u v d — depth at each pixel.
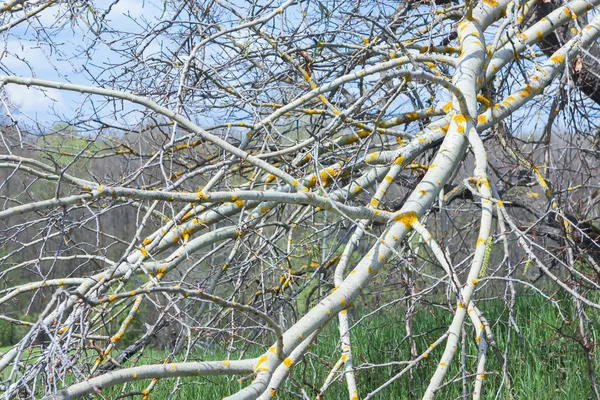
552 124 6.05
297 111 5.52
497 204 4.53
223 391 6.28
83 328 3.36
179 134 7.00
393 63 4.75
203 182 7.53
